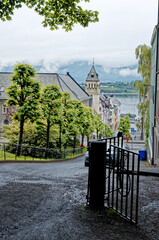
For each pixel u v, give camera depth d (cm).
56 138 3384
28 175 1023
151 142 2791
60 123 2959
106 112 13388
